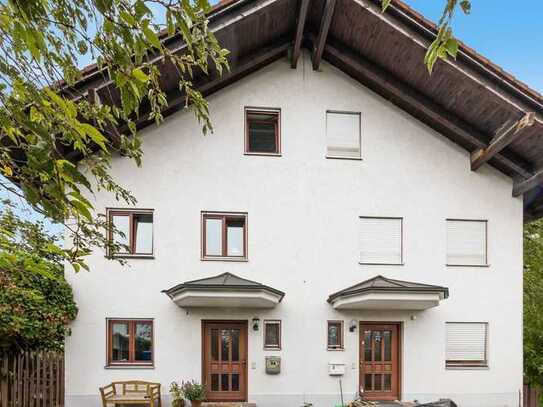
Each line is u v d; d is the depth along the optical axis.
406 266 11.45
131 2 2.16
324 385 10.82
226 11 9.22
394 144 11.73
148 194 10.84
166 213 10.86
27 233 3.59
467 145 11.82
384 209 11.54
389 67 10.73
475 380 11.27
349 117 11.74
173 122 11.07
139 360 10.52
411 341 11.23
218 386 10.73
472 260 11.75
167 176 10.95
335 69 11.73
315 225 11.28
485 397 11.23
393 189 11.62
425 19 9.32
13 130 2.27
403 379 11.09
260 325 10.81
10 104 2.23
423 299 10.08
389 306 10.73
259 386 10.64
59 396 9.90
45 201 2.25
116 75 2.37
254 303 10.38
